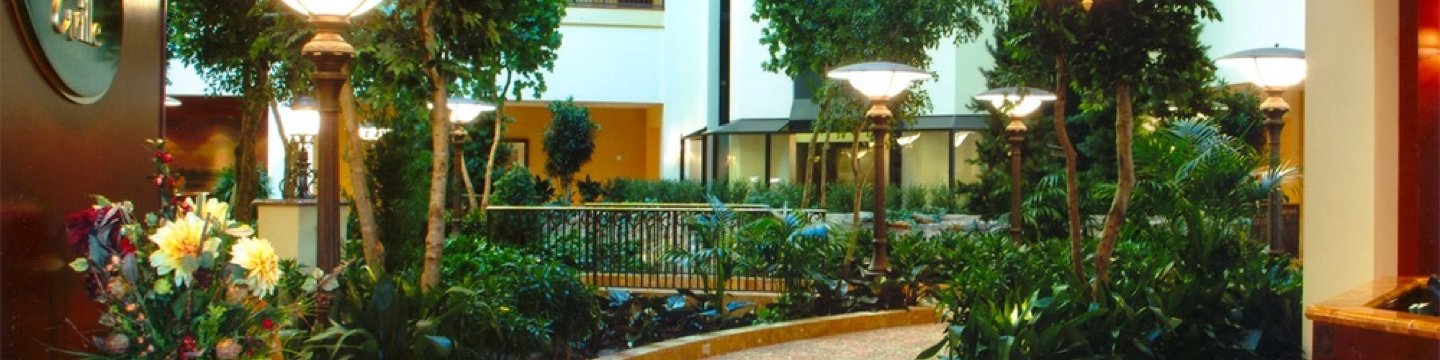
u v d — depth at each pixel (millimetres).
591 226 12609
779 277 10031
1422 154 5496
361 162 7715
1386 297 4195
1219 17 6746
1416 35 5504
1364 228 5551
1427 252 5480
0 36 3379
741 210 11773
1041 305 6156
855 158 12984
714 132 23609
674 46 27109
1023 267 9367
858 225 12750
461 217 14172
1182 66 6797
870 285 10164
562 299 7883
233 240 4188
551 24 16609
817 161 23016
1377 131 5516
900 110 15750
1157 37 6695
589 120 26203
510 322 7078
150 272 3768
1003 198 17547
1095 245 9523
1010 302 6348
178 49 12703
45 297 3807
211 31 11492
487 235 12883
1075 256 7293
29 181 3645
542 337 7316
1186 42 6754
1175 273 7461
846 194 21000
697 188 23938
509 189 19453
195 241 3713
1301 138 16500
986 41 18234
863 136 22062
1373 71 5527
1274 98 9617
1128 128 6953
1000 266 9672
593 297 8180
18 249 3564
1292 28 14922
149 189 4895
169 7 11375
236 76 12625
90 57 4078
